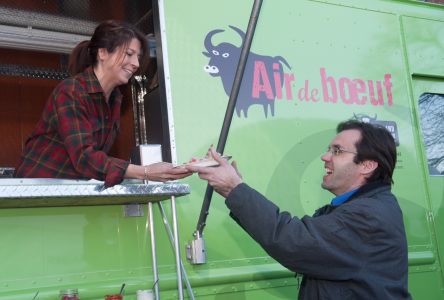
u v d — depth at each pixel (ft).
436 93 12.24
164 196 7.66
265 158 9.54
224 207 9.03
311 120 10.16
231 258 8.91
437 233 11.09
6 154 12.48
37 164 7.57
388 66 11.41
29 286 7.34
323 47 10.66
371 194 7.52
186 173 7.25
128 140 10.21
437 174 11.75
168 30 9.18
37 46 10.31
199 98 9.18
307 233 6.84
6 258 7.30
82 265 7.73
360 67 11.03
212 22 9.61
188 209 8.71
